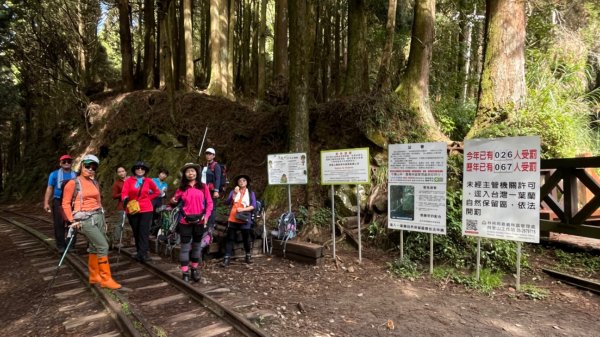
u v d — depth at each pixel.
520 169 5.24
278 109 12.48
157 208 8.65
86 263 6.92
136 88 21.05
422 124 9.51
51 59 22.25
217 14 16.52
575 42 10.53
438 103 12.01
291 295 5.41
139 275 6.34
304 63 9.29
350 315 4.69
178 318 4.45
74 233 5.46
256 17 19.14
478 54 15.74
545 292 5.24
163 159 14.38
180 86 18.30
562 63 10.48
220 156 13.45
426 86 9.93
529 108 8.56
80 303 5.06
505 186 5.38
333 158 7.15
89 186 5.56
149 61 20.09
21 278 6.42
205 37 20.53
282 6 15.31
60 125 22.59
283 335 4.10
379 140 9.30
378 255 7.17
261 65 17.03
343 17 16.16
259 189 11.23
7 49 21.75
